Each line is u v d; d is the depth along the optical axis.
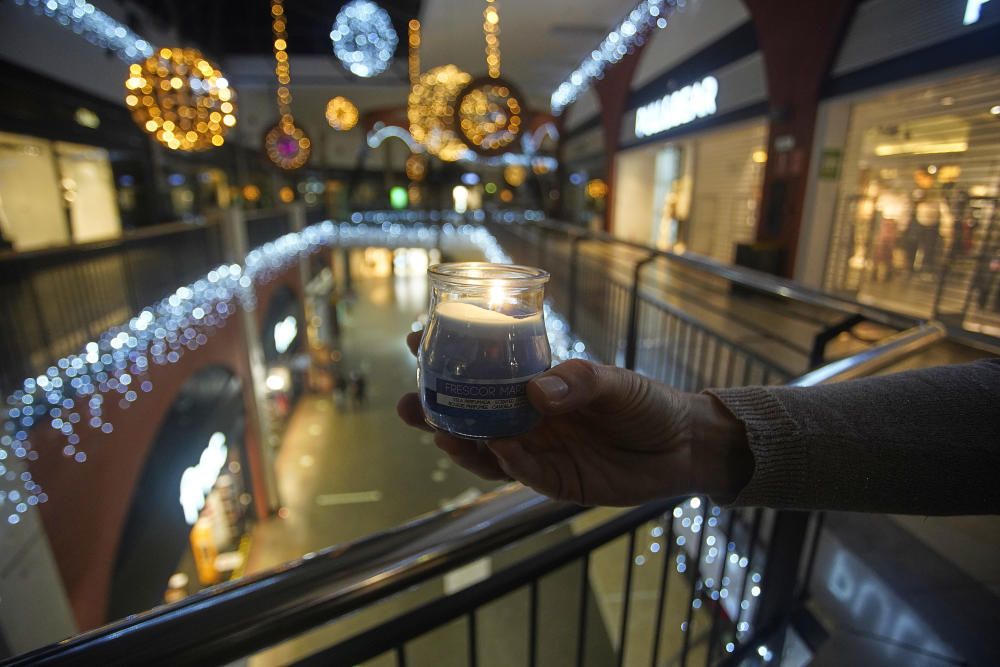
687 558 2.54
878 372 1.25
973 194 3.66
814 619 1.47
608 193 11.29
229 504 7.36
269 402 10.43
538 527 0.77
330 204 19.30
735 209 6.93
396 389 13.58
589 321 4.65
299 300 13.31
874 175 4.54
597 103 11.97
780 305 5.08
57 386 3.34
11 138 5.27
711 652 1.36
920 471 0.52
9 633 2.53
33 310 3.34
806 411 0.56
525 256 7.82
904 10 3.94
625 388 0.53
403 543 0.68
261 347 9.04
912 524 1.65
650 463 0.58
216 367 7.14
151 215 8.11
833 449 0.53
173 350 5.27
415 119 8.23
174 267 5.74
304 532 8.03
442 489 9.01
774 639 1.46
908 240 4.22
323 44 11.48
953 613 1.34
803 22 4.95
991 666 1.19
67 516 3.29
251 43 11.23
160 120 3.75
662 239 9.63
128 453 4.15
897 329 1.64
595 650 4.21
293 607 0.58
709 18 6.84
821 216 5.06
